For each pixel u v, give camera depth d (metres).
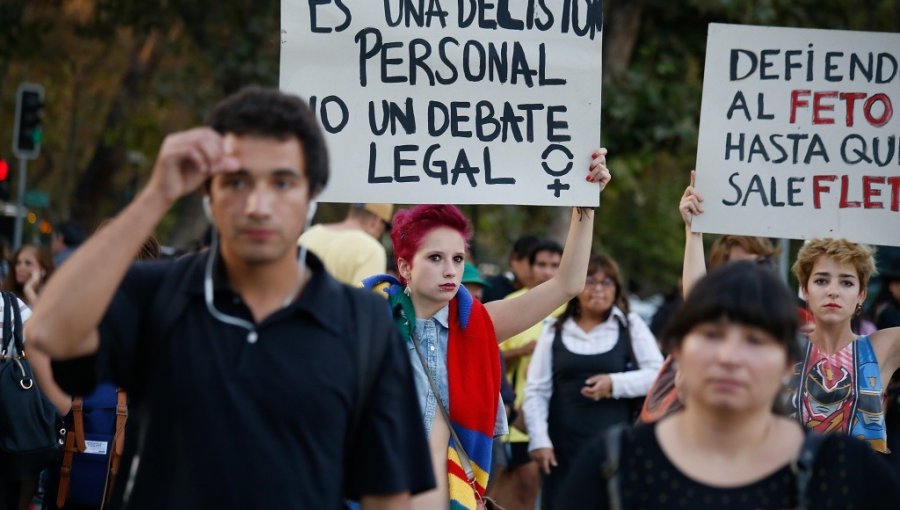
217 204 3.92
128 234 3.79
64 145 37.06
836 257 6.75
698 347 3.74
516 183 6.86
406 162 6.82
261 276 3.98
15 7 26.34
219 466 3.82
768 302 3.72
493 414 6.29
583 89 6.90
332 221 31.08
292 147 3.92
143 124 31.30
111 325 3.95
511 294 12.32
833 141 7.53
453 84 6.86
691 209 7.47
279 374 3.87
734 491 3.75
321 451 3.88
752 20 21.72
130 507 3.93
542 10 6.92
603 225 41.19
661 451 3.83
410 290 6.45
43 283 12.04
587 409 9.84
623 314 9.95
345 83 6.80
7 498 7.50
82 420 6.90
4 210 28.77
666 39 22.66
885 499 3.82
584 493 3.88
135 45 30.98
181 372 3.89
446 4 6.86
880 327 11.65
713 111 7.53
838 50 7.53
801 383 6.72
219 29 24.22
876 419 6.66
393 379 4.08
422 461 4.12
